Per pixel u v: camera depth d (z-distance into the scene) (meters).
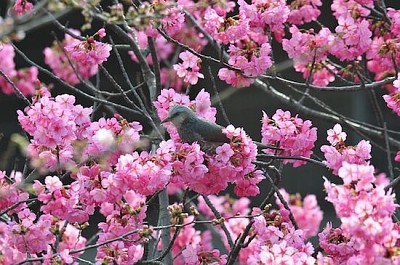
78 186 9.57
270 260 9.36
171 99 10.76
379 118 12.93
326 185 8.59
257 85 13.84
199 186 9.73
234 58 11.27
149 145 12.18
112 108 13.62
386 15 12.66
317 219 15.50
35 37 20.52
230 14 14.05
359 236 8.35
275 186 11.06
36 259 9.31
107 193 9.51
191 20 13.50
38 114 9.71
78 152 9.86
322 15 19.77
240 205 15.29
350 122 14.59
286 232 10.26
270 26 11.48
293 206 15.54
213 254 10.68
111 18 8.59
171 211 9.48
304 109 13.68
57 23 11.63
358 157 9.95
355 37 11.53
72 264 10.11
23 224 9.52
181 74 11.70
